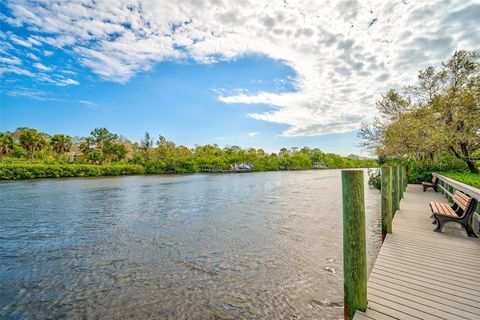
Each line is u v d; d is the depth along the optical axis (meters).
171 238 7.95
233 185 25.86
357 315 2.63
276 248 6.85
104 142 59.16
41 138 56.19
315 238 7.68
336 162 86.00
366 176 35.41
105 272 5.60
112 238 8.06
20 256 6.62
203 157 58.38
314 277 5.16
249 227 9.07
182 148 63.50
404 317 2.57
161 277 5.30
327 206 13.28
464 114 11.45
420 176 16.22
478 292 3.01
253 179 34.75
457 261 3.91
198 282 5.05
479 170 13.41
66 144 62.22
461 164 15.23
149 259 6.29
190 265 5.88
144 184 27.14
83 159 53.84
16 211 12.58
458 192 6.61
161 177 39.47
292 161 70.62
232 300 4.39
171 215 11.39
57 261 6.27
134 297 4.56
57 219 10.82
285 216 10.84
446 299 2.88
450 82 13.48
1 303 4.46
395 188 7.39
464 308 2.70
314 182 29.39
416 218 6.74
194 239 7.80
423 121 12.55
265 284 4.91
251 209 12.56
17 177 34.19
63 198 16.89
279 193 19.06
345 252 2.79
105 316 4.04
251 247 6.97
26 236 8.39
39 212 12.31
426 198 10.13
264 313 3.99
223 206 13.52
